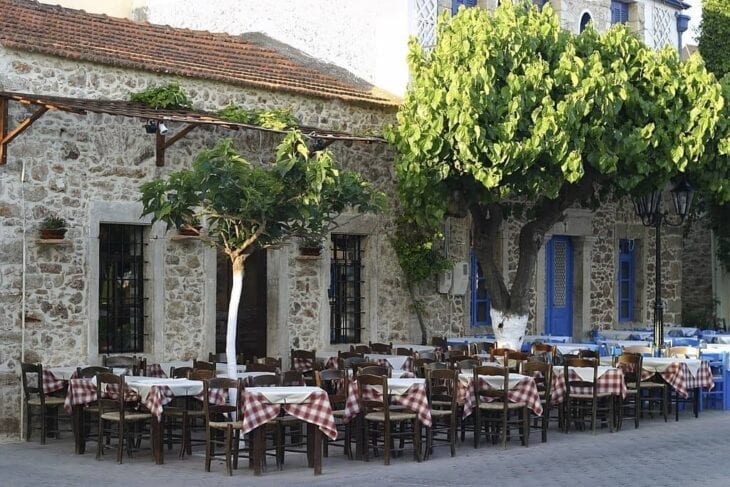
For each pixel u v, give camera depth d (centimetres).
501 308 1725
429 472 1178
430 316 1911
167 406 1295
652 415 1655
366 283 1817
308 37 2005
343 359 1495
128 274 1548
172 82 1600
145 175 1542
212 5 2125
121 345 1538
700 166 1702
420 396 1257
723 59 2539
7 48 1424
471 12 1652
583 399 1527
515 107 1541
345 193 1309
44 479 1123
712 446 1361
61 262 1456
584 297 2238
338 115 1797
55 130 1454
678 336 2239
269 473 1174
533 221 1736
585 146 1599
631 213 2359
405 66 1883
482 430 1435
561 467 1204
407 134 1598
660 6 2422
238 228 1272
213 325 1616
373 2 1920
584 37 1695
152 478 1133
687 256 2730
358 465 1231
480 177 1538
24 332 1418
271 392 1152
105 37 1677
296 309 1716
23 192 1423
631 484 1094
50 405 1379
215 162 1203
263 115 1606
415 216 1652
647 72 1678
